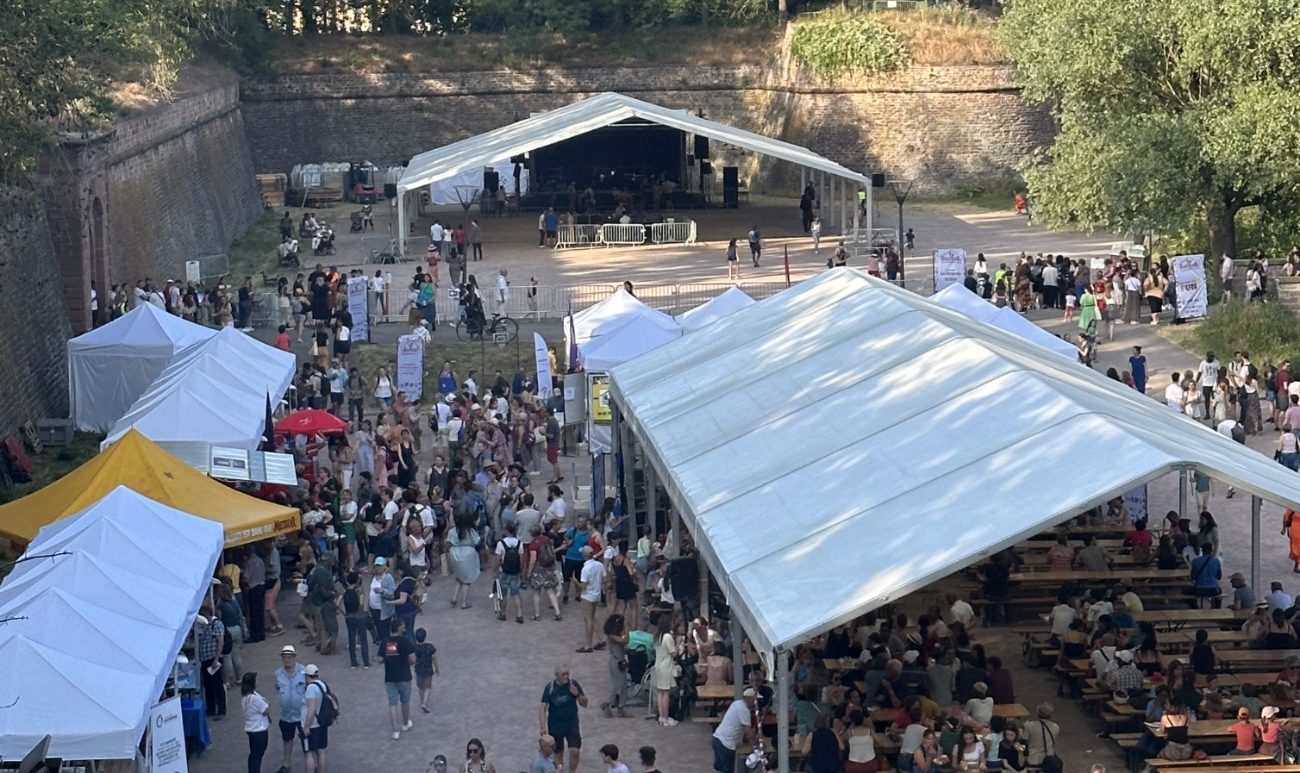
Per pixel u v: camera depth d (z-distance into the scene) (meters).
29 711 16.36
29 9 31.52
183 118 59.62
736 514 20.97
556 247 60.03
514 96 80.31
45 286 40.97
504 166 73.19
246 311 46.53
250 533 24.23
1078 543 27.81
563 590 27.89
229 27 75.00
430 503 29.30
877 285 30.67
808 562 18.80
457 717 22.44
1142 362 37.34
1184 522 27.25
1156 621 23.45
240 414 29.80
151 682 17.30
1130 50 46.41
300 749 21.41
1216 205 47.53
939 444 20.89
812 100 74.94
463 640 25.61
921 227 63.84
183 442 27.33
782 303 31.91
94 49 34.91
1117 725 20.78
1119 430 19.33
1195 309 44.50
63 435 36.94
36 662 16.77
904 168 73.50
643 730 21.98
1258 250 49.94
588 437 32.44
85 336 37.16
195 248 59.03
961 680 20.72
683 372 28.77
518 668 24.33
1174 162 45.84
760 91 80.19
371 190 75.12
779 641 17.25
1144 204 46.53
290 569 28.61
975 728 19.09
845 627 22.97
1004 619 25.64
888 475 20.55
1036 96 50.88
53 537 21.11
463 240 55.41
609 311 37.06
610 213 66.00
